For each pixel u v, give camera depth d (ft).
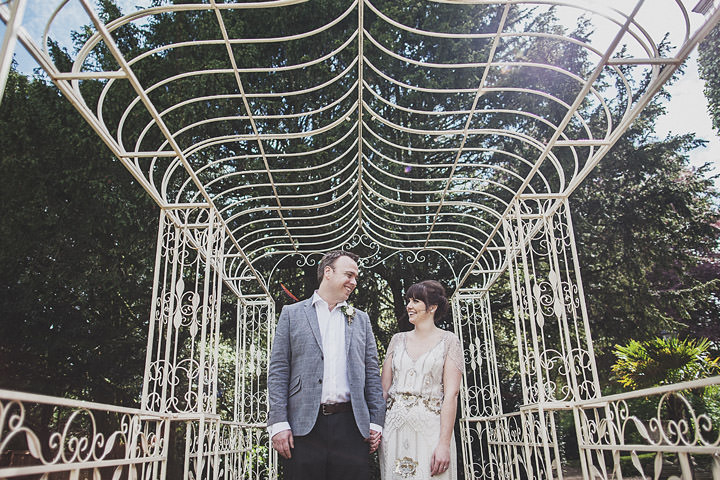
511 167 25.85
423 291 9.36
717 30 31.12
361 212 15.48
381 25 23.04
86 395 28.71
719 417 20.83
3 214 22.70
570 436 38.83
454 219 23.79
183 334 28.04
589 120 27.02
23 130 22.31
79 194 22.77
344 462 7.67
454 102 25.23
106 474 28.14
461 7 23.89
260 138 10.41
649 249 28.45
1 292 23.95
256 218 23.17
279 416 7.80
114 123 22.24
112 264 24.41
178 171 23.30
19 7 5.23
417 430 8.46
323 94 23.13
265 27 23.02
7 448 26.73
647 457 28.89
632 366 22.47
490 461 16.71
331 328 8.57
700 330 37.58
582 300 10.57
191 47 22.53
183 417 10.02
